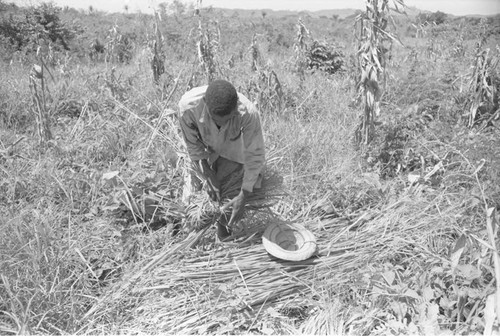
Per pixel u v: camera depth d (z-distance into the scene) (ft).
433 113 24.32
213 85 10.41
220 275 12.39
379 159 18.69
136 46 53.06
